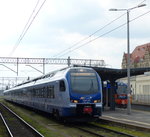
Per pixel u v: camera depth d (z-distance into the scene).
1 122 25.41
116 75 32.88
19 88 51.81
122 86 38.88
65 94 20.95
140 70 31.62
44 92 27.67
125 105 38.31
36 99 32.19
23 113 35.75
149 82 65.94
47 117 28.97
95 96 21.03
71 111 20.52
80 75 21.48
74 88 20.91
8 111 39.91
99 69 30.19
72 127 20.55
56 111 23.34
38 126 21.44
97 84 21.56
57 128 20.11
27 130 19.88
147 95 61.88
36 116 30.41
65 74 21.61
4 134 18.03
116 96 38.53
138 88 71.19
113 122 21.16
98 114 21.19
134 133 17.28
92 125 21.50
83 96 20.75
